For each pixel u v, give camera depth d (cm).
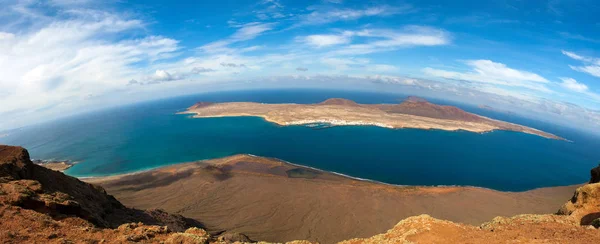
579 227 2062
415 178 7388
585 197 2542
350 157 9112
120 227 2128
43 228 1911
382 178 7300
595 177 3106
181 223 3925
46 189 2677
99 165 8331
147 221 3569
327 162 8519
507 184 7394
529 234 1936
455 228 2208
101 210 3186
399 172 7800
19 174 2786
